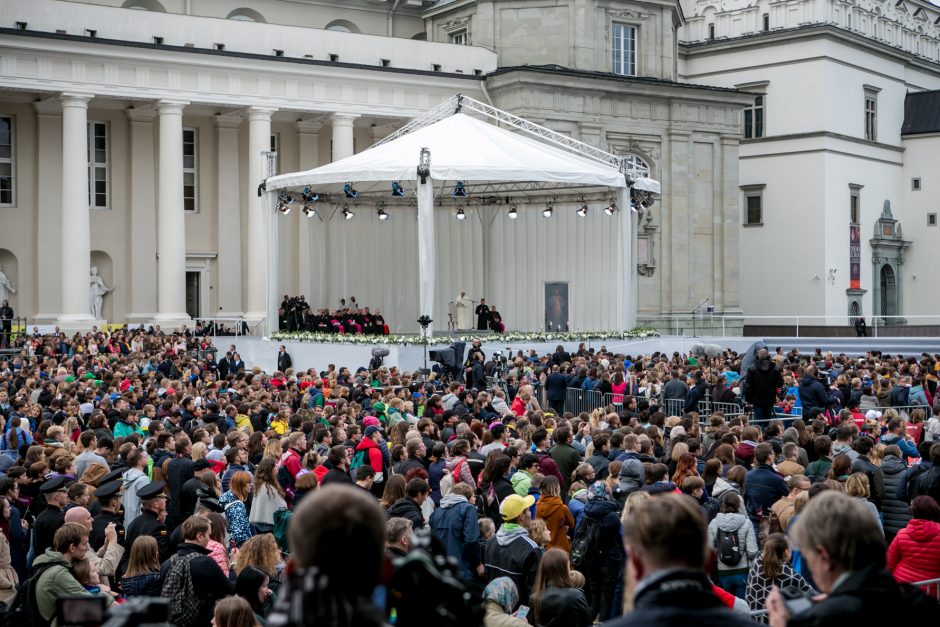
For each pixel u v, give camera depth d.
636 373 32.03
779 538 11.08
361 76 58.34
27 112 55.69
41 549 12.48
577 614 9.51
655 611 4.40
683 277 66.25
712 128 67.12
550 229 56.62
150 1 61.72
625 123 63.94
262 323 56.91
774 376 26.03
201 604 10.42
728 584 12.66
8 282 55.22
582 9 63.47
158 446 16.52
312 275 56.22
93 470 14.23
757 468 14.09
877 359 36.00
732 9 79.25
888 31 83.31
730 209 68.12
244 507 13.48
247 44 57.31
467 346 42.50
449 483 14.32
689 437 16.78
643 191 48.47
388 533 10.07
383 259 58.19
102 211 58.09
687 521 4.59
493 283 58.28
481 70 63.44
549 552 10.09
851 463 14.77
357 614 3.71
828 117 75.69
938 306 83.19
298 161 62.94
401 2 69.06
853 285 78.12
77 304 52.12
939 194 83.00
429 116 50.59
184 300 55.19
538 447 17.19
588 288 55.41
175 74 54.03
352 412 20.78
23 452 18.22
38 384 27.09
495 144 46.16
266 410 22.00
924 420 22.52
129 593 10.90
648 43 66.50
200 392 25.19
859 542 5.20
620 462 14.55
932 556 11.01
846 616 4.99
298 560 3.96
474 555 12.17
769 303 78.06
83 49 51.47
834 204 76.50
